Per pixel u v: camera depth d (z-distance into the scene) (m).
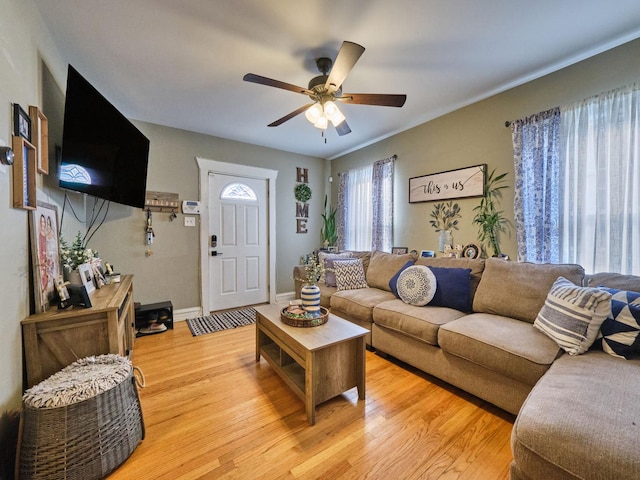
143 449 1.38
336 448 1.39
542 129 2.20
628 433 0.85
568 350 1.43
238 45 1.88
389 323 2.24
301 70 2.17
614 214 1.86
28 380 1.34
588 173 2.00
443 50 1.95
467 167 2.75
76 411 1.15
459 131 2.84
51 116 1.80
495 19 1.65
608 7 1.57
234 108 2.85
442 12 1.60
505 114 2.47
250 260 4.09
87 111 1.84
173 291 3.43
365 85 2.42
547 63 2.11
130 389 1.37
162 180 3.32
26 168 1.32
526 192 2.30
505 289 2.03
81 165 1.83
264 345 2.34
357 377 1.81
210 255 3.70
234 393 1.87
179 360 2.36
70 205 2.22
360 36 1.79
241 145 3.92
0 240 1.12
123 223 3.10
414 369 2.22
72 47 1.90
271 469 1.27
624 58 1.85
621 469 0.77
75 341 1.46
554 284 1.76
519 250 2.33
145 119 3.14
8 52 1.22
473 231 2.74
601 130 1.92
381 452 1.37
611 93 1.88
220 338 2.86
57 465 1.11
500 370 1.54
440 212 3.04
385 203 3.67
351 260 3.28
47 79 1.73
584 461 0.83
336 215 4.68
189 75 2.24
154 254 3.29
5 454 1.12
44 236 1.55
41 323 1.37
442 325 1.91
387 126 3.36
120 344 1.70
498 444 1.41
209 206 3.68
